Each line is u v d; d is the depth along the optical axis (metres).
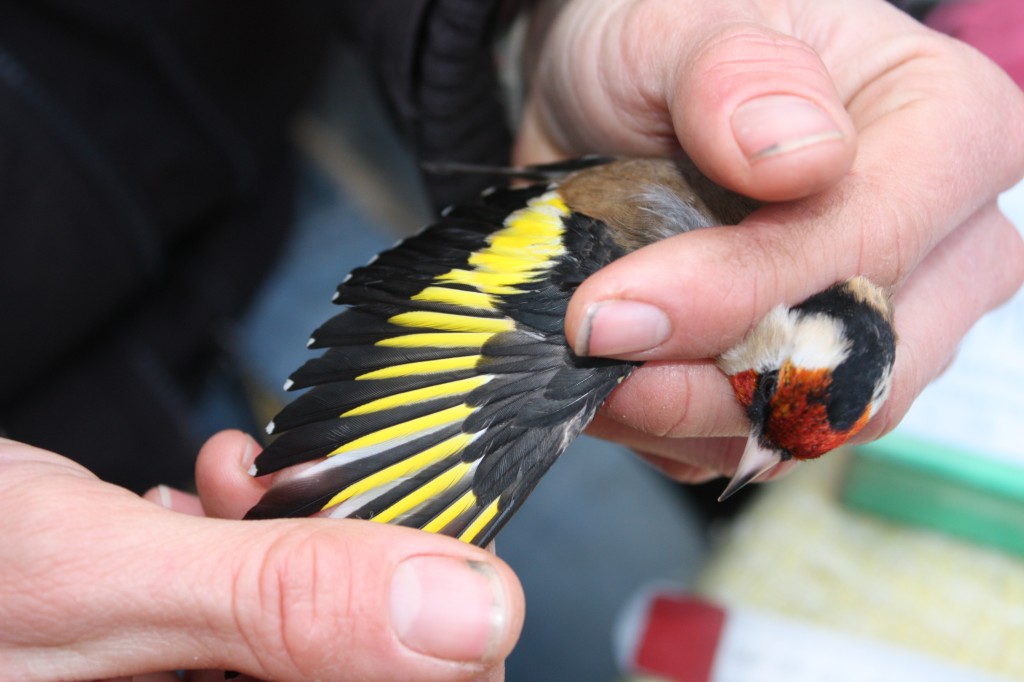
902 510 0.48
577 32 0.47
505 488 0.41
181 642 0.39
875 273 0.43
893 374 0.44
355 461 0.41
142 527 0.39
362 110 0.78
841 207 0.42
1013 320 0.48
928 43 0.44
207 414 0.63
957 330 0.45
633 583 0.61
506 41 0.51
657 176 0.46
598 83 0.47
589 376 0.42
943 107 0.43
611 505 0.66
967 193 0.43
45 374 0.53
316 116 0.75
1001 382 0.48
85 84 0.51
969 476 0.47
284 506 0.41
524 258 0.43
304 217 0.70
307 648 0.39
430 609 0.39
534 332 0.42
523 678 0.58
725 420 0.44
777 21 0.46
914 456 0.47
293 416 0.41
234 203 0.60
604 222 0.44
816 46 0.45
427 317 0.42
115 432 0.55
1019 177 0.44
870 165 0.42
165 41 0.52
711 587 0.47
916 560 0.47
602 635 0.59
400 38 0.50
